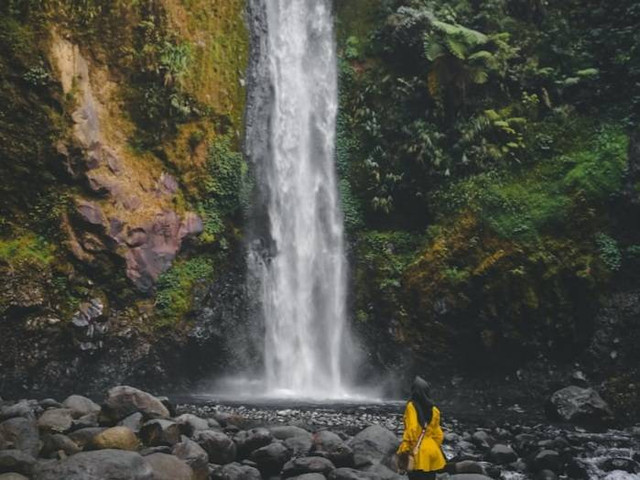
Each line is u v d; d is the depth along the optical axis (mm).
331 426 14906
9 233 18750
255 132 23406
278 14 24797
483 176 21391
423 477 8461
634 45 21719
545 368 19844
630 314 19438
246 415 15633
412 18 23172
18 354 18047
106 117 21078
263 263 22344
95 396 18281
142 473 8766
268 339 21812
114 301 19641
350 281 22234
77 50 20531
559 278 19875
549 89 22484
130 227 19984
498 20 23328
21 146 19078
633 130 20891
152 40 21969
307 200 23547
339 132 23828
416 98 22969
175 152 21828
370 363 21375
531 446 13656
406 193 22562
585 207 20266
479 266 20422
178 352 20281
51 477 8445
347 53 24469
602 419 16828
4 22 19344
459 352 20547
